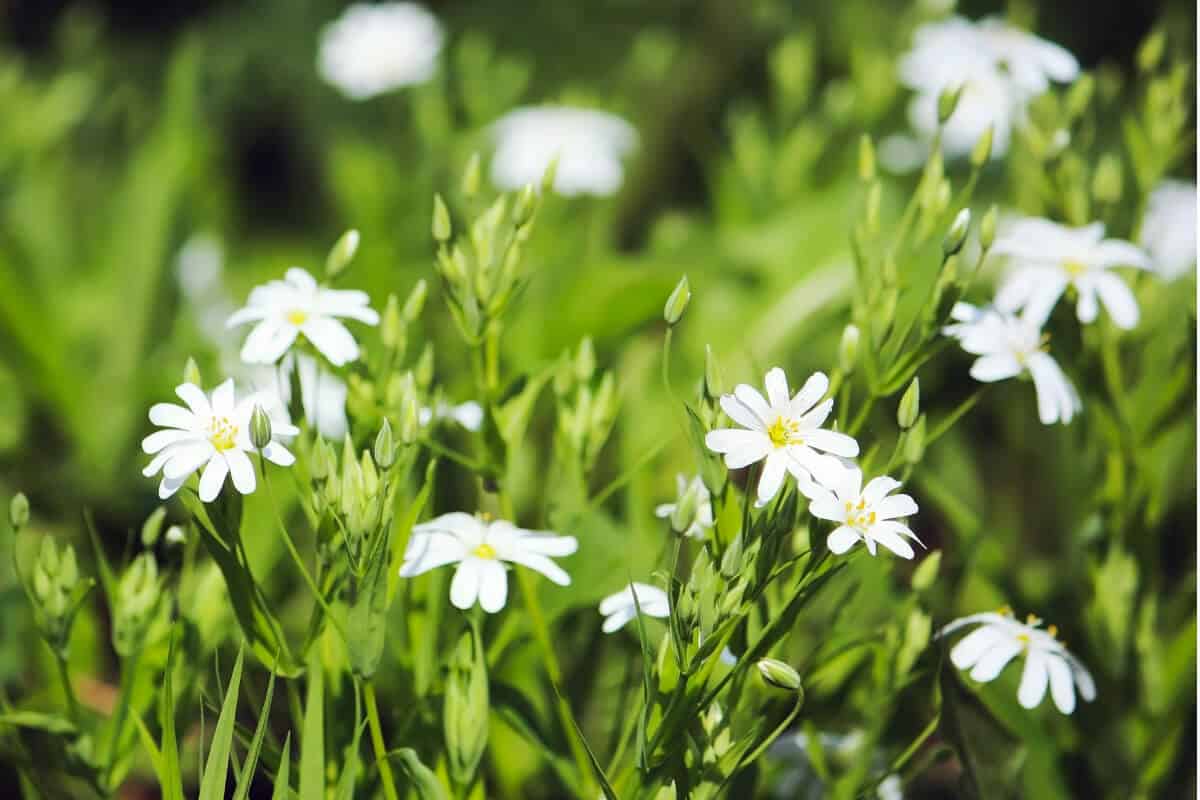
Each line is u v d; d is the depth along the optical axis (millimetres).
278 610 773
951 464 837
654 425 833
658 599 657
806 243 944
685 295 637
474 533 665
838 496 630
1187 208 812
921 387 872
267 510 763
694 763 642
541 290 906
